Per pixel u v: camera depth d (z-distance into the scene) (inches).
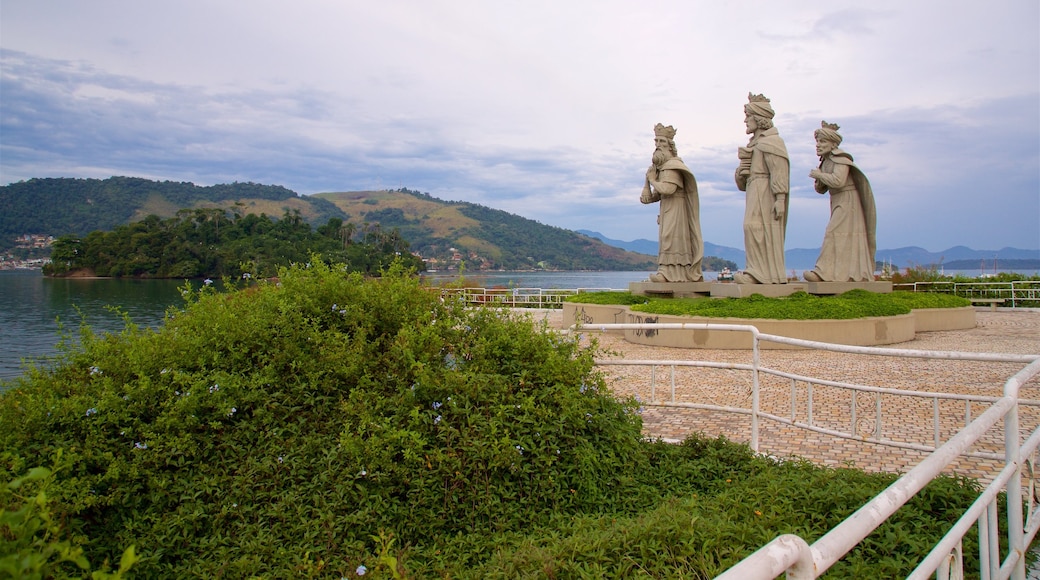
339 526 138.9
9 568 66.2
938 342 535.8
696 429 260.1
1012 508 112.1
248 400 157.3
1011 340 541.6
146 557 128.3
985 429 98.6
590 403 175.9
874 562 126.7
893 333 524.7
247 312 186.9
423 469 149.4
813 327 503.8
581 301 751.1
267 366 166.2
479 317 194.1
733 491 163.5
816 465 197.9
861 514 70.0
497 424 157.9
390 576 120.7
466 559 136.0
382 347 182.7
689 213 713.6
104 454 138.6
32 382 162.6
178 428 147.6
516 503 152.9
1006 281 935.7
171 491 141.4
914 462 213.9
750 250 624.1
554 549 125.0
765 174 617.3
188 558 134.0
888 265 1125.1
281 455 151.1
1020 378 119.3
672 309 559.5
